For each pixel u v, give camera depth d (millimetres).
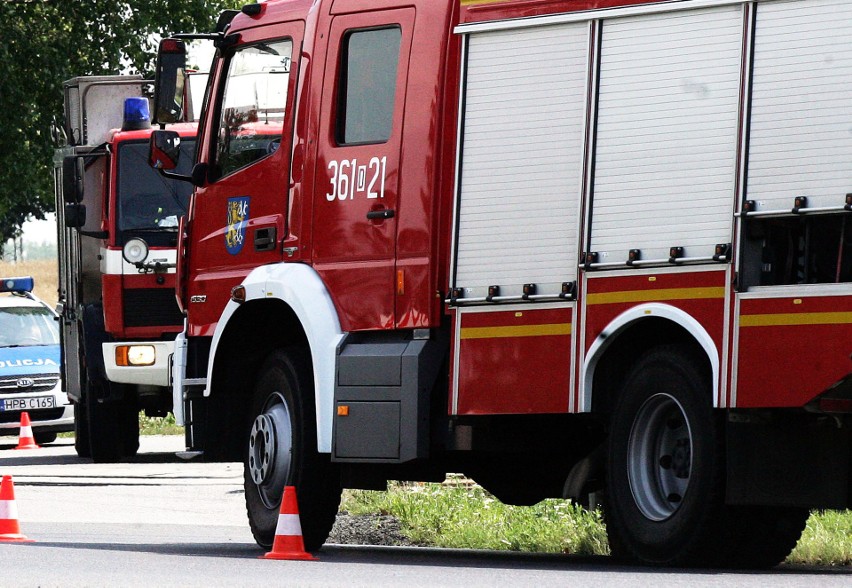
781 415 17578
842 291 16688
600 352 18609
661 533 18250
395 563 19953
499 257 19641
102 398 40656
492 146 19828
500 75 19844
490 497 29062
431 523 26641
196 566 18969
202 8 78438
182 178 24203
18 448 48000
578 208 18906
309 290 21797
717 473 17766
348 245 21531
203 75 40906
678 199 18016
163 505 31000
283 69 23000
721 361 17500
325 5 22438
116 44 77188
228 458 23641
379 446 20734
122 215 39938
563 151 19156
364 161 21453
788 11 17312
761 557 19797
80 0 77562
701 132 17906
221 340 23391
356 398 21016
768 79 17391
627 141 18547
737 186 17516
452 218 20125
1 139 75688
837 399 16953
